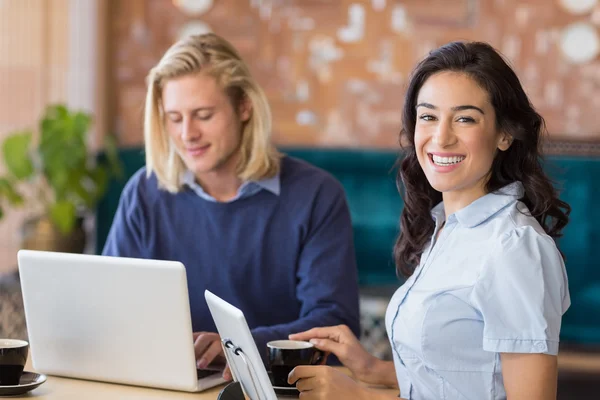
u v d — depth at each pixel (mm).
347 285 2707
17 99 5957
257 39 6496
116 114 6617
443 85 1906
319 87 6465
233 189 2781
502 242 1799
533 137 1940
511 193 1934
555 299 1751
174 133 2662
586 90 6176
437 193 2199
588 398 4598
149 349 2039
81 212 5789
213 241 2764
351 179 6016
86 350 2111
